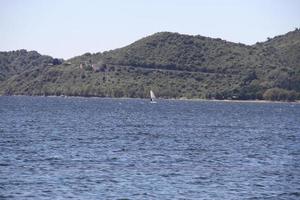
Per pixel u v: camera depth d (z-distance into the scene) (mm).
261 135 135875
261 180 68438
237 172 73938
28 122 162375
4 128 137125
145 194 59312
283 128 164500
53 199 56375
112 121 178500
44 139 111688
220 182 66562
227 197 59031
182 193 60281
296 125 181500
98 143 105812
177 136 125750
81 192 59625
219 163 82000
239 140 119750
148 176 69188
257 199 58500
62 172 70688
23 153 87812
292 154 95812
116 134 127250
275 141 119688
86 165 76812
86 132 131250
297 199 59000
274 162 84625
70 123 163125
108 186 62750
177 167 76938
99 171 72000
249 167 78750
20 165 75500
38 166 75062
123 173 70938
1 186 61188
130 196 58344
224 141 116375
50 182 64062
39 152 89500
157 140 114688
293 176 71812
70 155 86688
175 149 98562
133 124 165000
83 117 198750
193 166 78312
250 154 93750
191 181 66750
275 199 58719
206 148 101312
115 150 94812
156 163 80312
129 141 111125
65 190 60344
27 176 67312
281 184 66250
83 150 93688
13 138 112125
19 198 56406
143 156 87625
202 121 189250
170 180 67000
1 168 72625
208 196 59312
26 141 106688
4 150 91062
